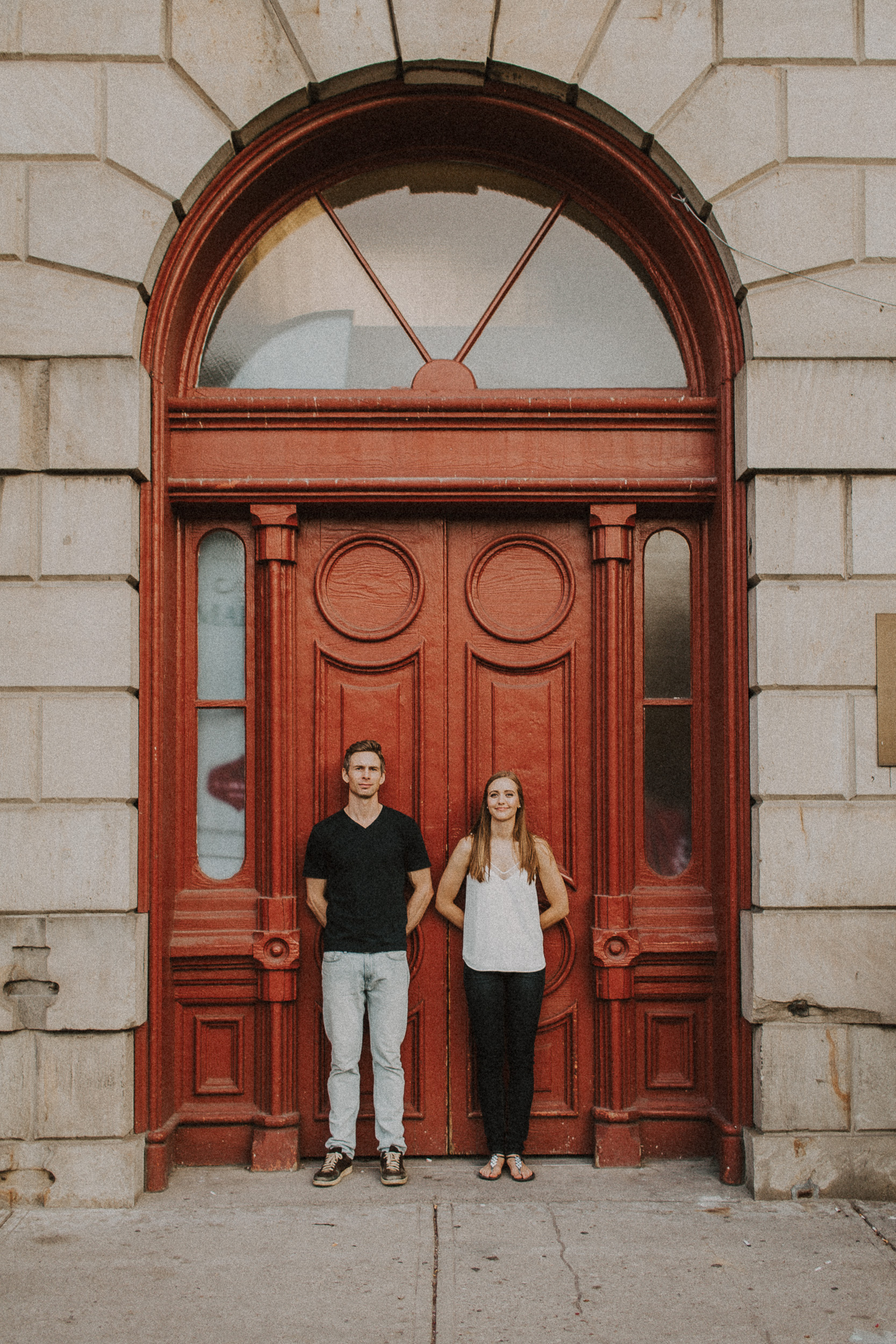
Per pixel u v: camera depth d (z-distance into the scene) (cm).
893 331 405
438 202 455
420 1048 429
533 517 444
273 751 422
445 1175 409
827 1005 391
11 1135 384
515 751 438
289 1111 417
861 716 399
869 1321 306
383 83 415
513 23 409
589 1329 301
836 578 403
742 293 409
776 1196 386
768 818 396
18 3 399
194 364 441
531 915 407
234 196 418
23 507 396
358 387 448
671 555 446
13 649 393
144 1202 383
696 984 428
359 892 401
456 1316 307
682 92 409
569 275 454
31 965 389
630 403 429
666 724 443
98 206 399
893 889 395
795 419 404
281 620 427
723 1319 307
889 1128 390
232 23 405
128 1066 390
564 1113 426
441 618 439
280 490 421
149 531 409
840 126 407
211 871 432
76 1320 306
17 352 397
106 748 392
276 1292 321
